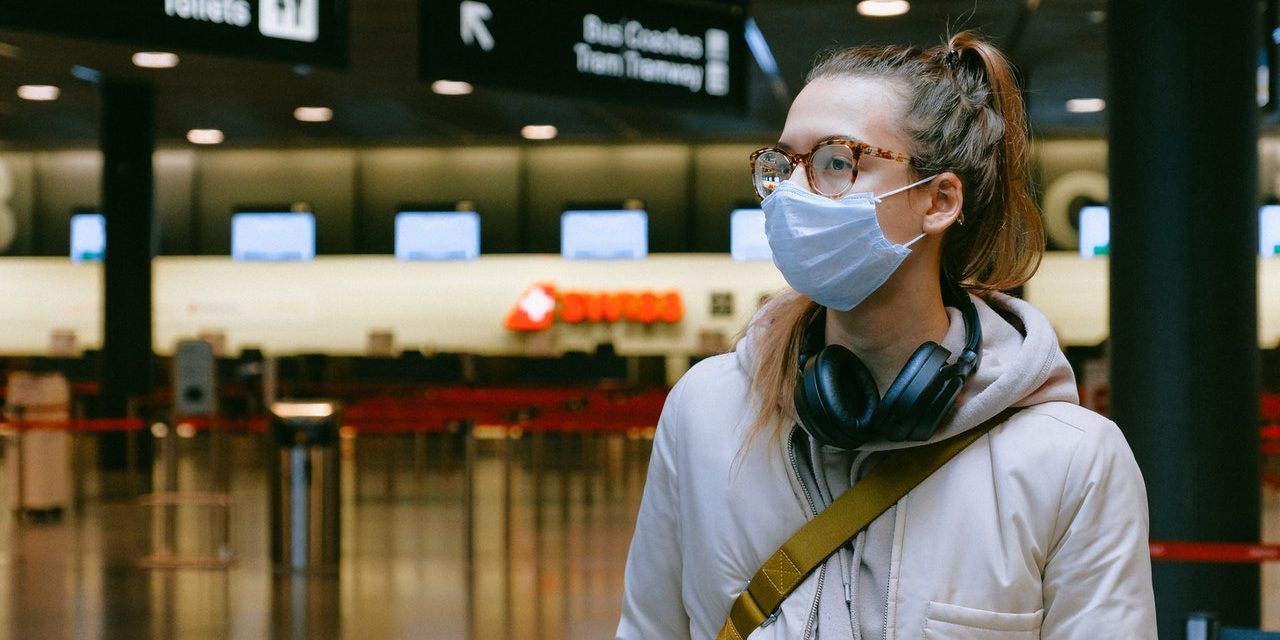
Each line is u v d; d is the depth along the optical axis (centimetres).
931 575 135
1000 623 134
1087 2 1142
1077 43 1329
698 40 738
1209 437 489
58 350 2175
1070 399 144
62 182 2323
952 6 1179
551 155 2277
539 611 727
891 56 146
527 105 1783
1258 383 501
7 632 679
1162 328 493
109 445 1568
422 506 1203
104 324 1592
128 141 1599
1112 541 136
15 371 2125
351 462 1688
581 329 2252
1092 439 138
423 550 945
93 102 1759
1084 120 1925
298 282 2294
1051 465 137
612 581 819
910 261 144
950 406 138
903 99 141
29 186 2325
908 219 141
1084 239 2144
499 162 2281
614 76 703
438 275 2275
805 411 139
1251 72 501
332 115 1867
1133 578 136
